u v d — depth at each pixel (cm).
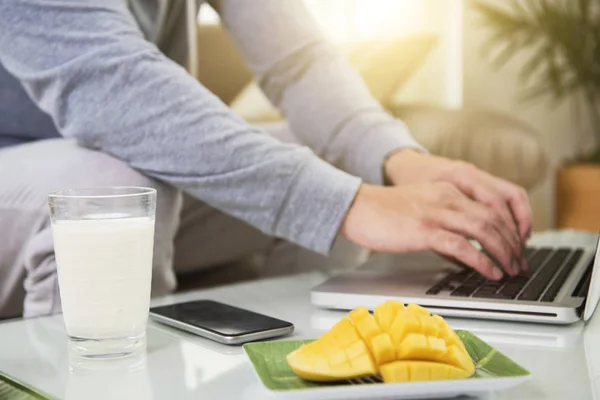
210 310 76
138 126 86
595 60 311
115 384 56
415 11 270
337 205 84
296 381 52
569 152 316
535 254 97
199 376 58
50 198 61
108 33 86
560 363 60
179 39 114
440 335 53
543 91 304
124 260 61
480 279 82
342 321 55
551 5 305
